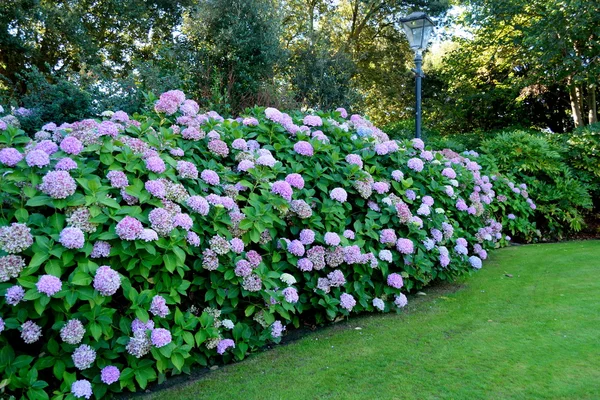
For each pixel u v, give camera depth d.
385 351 2.75
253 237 2.83
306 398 2.20
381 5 15.60
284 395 2.24
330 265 3.16
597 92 11.97
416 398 2.16
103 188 2.36
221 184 3.01
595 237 7.36
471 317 3.32
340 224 3.37
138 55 14.97
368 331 3.13
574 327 2.98
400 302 3.50
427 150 4.70
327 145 3.55
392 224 3.66
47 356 2.11
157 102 3.30
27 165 2.24
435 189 4.23
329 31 15.37
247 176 3.22
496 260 5.38
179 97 3.42
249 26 9.30
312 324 3.34
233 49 8.93
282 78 10.90
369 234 3.41
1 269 1.92
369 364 2.56
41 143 2.44
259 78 9.33
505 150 7.55
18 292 1.94
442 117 15.48
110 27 14.38
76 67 12.82
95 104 6.67
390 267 3.70
